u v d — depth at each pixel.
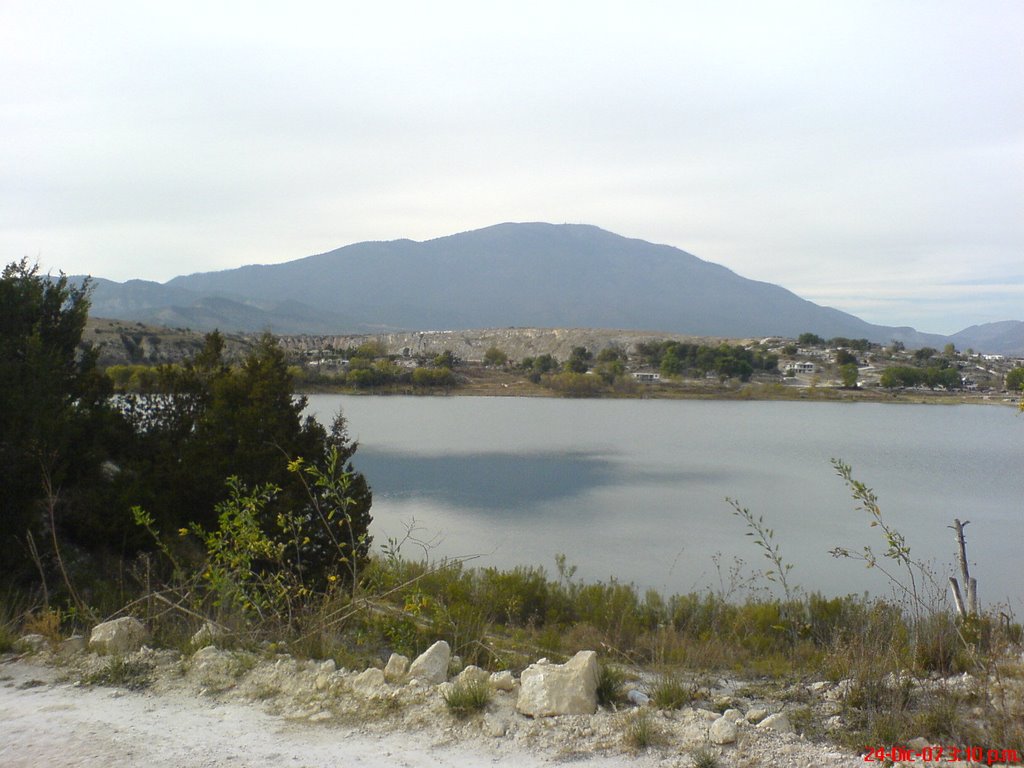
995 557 32.12
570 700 5.23
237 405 14.17
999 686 5.32
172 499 13.09
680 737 4.79
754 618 12.06
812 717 5.30
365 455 67.00
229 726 5.07
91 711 5.33
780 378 172.75
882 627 7.29
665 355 185.50
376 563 11.59
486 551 31.55
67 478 13.02
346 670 6.10
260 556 9.52
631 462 65.38
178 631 7.32
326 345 189.75
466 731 4.92
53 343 15.05
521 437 82.62
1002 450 76.69
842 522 40.84
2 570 10.62
